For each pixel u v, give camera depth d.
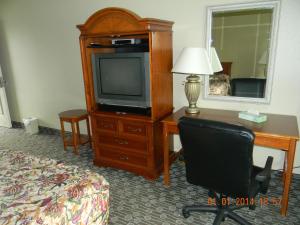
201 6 2.55
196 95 2.43
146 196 2.35
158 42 2.38
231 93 2.62
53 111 4.14
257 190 1.68
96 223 1.45
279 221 1.96
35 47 3.92
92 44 2.72
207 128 1.47
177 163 3.00
